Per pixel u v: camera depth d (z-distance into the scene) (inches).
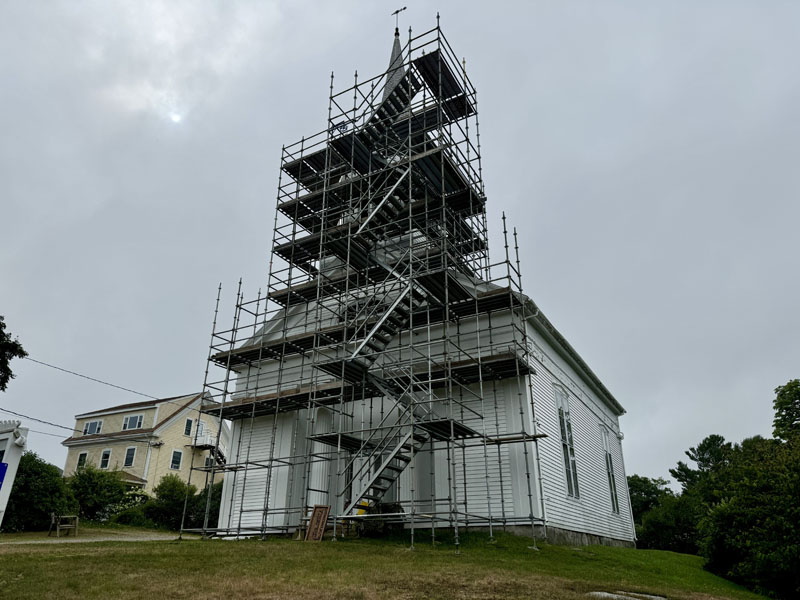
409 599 358.9
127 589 359.6
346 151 947.3
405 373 721.6
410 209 762.2
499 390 757.9
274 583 386.9
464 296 755.4
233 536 848.3
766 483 690.2
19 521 918.4
